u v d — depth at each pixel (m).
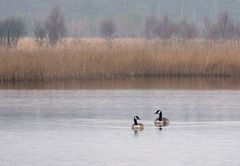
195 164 28.14
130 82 56.78
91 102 45.88
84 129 36.00
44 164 28.38
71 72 56.31
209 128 36.00
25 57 56.06
